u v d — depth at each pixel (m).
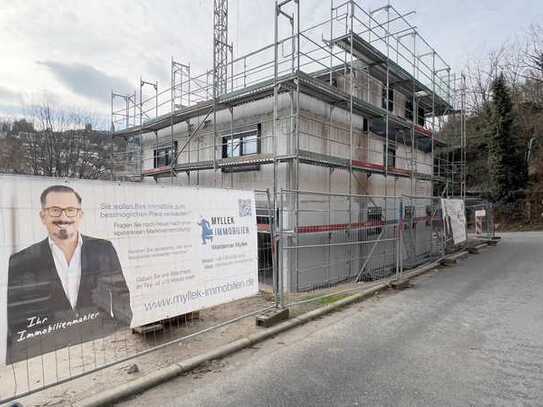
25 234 3.31
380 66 14.30
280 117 11.08
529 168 31.94
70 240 3.63
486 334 5.55
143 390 3.86
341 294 7.88
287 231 9.68
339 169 12.60
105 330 3.91
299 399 3.67
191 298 4.91
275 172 9.56
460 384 3.95
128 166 21.77
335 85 13.96
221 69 15.40
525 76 35.59
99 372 4.16
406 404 3.55
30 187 3.35
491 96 33.91
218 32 17.97
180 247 4.79
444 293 8.27
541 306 7.07
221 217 5.44
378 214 14.47
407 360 4.61
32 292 3.34
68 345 3.59
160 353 4.71
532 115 33.28
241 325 5.79
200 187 5.11
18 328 3.24
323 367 4.42
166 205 4.63
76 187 3.70
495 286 8.89
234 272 5.60
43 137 30.58
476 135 35.22
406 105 17.97
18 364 4.44
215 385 3.99
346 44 12.52
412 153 15.50
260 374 4.24
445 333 5.61
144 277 4.34
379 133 15.20
